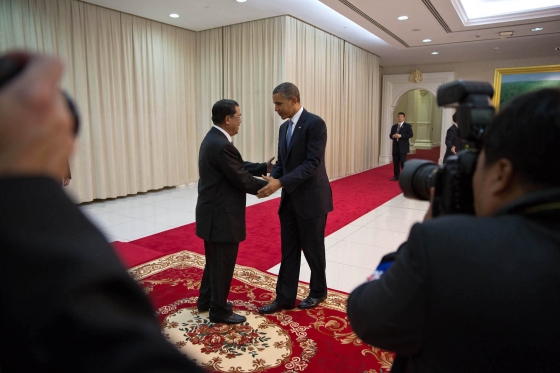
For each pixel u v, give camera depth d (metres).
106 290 0.35
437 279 0.61
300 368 2.20
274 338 2.50
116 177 7.08
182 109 8.20
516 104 0.66
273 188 2.52
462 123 0.76
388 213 6.11
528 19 6.82
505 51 9.86
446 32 7.77
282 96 2.69
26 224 0.33
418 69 12.39
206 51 8.30
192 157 8.59
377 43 9.57
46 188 0.35
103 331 0.32
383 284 0.72
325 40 8.52
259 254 4.12
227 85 8.12
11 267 0.32
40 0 5.77
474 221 0.64
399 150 9.36
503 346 0.56
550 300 0.55
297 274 2.87
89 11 6.39
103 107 6.74
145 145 7.49
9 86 0.35
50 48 5.93
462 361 0.59
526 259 0.57
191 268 3.69
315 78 8.27
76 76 6.32
